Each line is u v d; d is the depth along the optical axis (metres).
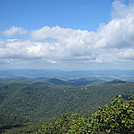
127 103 12.62
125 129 11.84
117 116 12.03
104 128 12.62
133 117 11.78
